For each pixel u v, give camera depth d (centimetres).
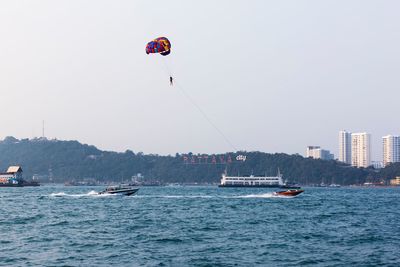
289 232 11094
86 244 9225
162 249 8712
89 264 7425
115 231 11181
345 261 7744
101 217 14612
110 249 8688
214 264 7462
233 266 7344
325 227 12169
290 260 7806
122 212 16550
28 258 7850
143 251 8512
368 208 19750
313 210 17950
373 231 11388
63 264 7412
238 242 9544
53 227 12019
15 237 10188
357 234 10800
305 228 11906
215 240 9781
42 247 8888
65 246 9000
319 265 7450
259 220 13750
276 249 8769
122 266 7294
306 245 9231
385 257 8069
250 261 7712
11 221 13488
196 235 10500
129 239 9869
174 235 10469
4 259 7769
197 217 14675
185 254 8244
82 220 13700
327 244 9356
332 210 18150
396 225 12750
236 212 16725
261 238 10094
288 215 15538
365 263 7606
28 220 13750
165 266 7312
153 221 13400
